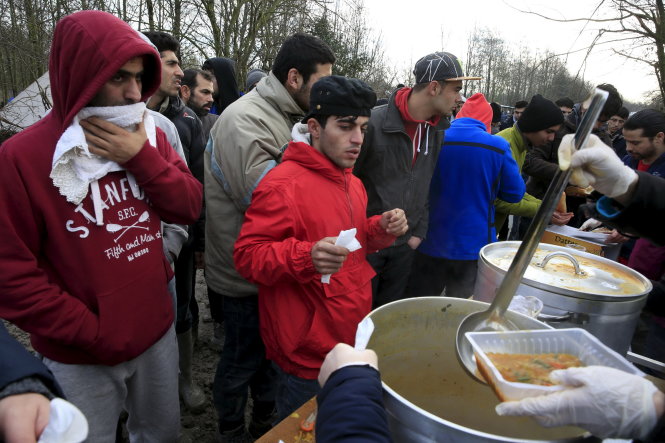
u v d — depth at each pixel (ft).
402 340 3.61
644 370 4.44
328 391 2.38
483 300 4.58
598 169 2.62
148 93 4.62
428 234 9.03
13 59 19.98
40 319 3.82
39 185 3.77
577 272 4.61
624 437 1.99
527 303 3.76
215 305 9.49
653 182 2.80
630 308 3.86
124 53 3.79
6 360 2.53
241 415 6.43
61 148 3.71
